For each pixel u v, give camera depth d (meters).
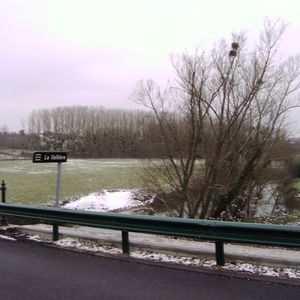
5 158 111.88
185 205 21.17
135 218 7.45
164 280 6.16
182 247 7.54
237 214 23.28
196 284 5.95
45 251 7.98
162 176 21.41
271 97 27.94
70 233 9.11
